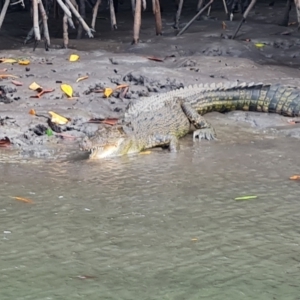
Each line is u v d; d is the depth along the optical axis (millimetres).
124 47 23031
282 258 8070
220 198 10219
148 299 7039
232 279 7512
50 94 16016
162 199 10172
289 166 11906
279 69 19500
